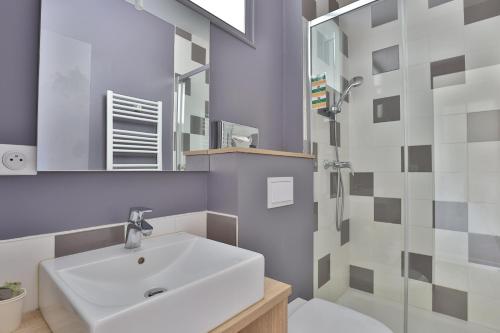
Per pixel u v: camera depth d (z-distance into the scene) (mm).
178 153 1041
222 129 1224
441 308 1606
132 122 907
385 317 1664
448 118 1598
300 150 1614
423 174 1653
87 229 801
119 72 878
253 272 682
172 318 495
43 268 664
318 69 1710
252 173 1100
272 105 1609
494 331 1483
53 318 580
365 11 1778
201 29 1148
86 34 803
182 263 865
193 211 1100
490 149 1499
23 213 690
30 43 713
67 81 762
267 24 1589
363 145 1806
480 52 1524
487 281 1505
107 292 690
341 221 1792
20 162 671
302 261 1466
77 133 777
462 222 1564
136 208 820
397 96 1710
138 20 933
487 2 1516
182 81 1067
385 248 1732
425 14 1655
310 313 1203
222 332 568
